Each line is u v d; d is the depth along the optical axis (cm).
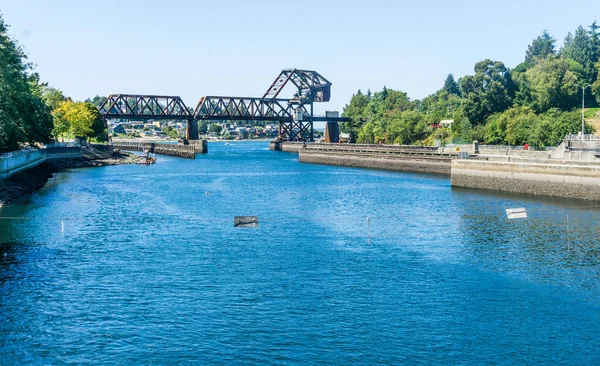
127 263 5634
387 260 5762
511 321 4216
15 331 4003
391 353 3719
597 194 9212
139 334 3969
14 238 6656
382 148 19138
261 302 4559
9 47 10656
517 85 19888
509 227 7331
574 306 4500
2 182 9856
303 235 6956
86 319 4216
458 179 11731
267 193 11219
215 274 5284
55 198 9888
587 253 5975
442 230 7206
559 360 3650
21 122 11431
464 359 3653
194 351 3728
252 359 3631
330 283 5022
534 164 10212
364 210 8931
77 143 19512
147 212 8600
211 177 14700
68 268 5453
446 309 4431
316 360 3622
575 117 14375
